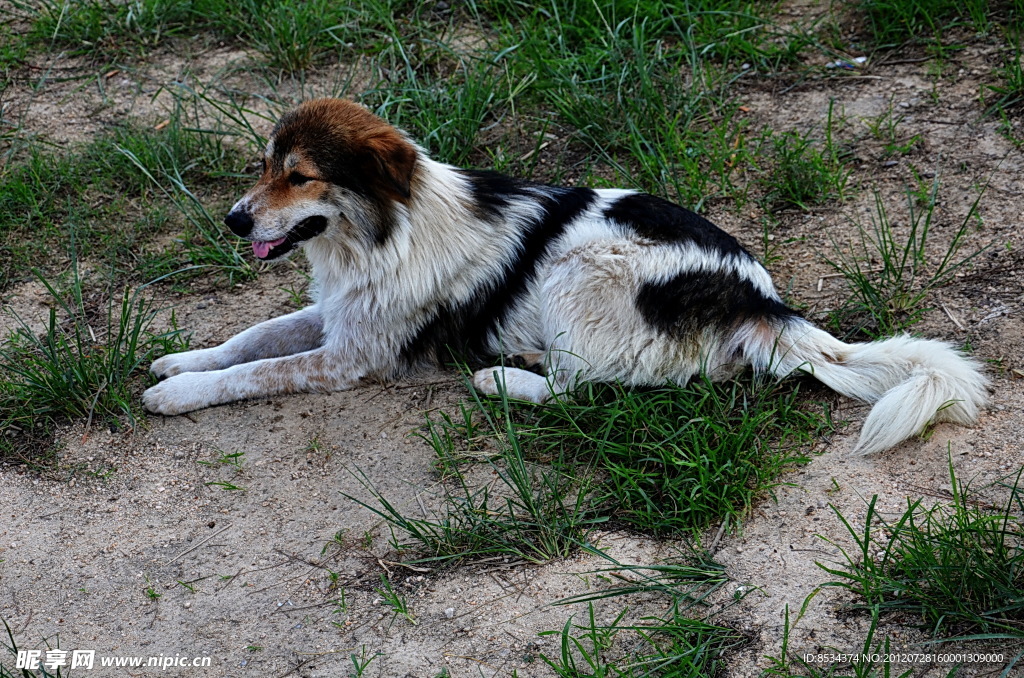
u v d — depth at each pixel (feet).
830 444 9.61
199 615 9.10
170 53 12.93
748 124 11.82
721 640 8.82
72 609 9.15
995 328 10.03
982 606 8.75
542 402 9.96
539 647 8.87
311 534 9.42
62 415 10.08
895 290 10.33
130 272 11.09
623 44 12.15
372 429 9.94
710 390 9.78
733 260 9.96
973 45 12.00
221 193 11.67
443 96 12.01
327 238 9.98
